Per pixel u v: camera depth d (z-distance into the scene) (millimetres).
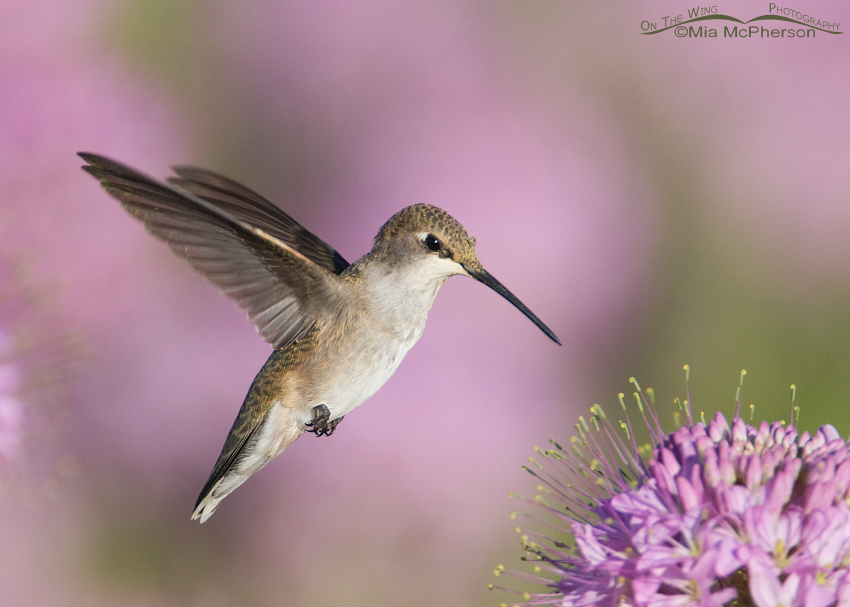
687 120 15055
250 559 12234
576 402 13352
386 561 12148
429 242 6531
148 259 13023
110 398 12539
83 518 12281
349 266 6828
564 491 5387
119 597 12125
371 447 12250
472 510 12258
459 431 12391
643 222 14305
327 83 14594
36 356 9047
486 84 14570
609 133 14766
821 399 13672
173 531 12367
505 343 13102
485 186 13781
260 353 13109
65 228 12500
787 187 14609
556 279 13602
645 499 4508
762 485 4402
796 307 14219
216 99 14891
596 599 4578
